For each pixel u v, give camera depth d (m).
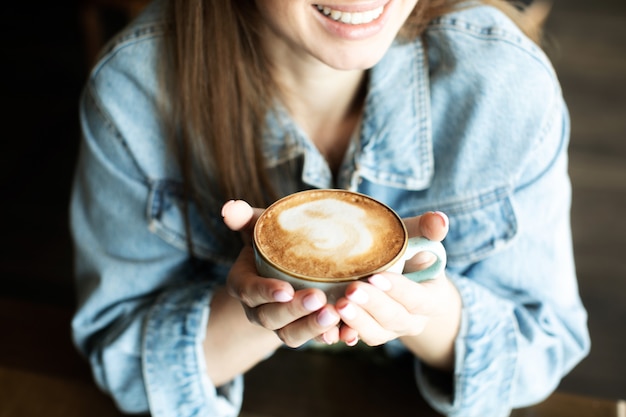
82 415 0.73
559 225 0.79
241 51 0.73
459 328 0.71
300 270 0.51
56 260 1.70
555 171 0.77
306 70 0.74
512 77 0.74
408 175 0.77
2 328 0.85
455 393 0.72
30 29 2.73
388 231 0.54
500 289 0.79
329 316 0.50
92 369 0.78
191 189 0.78
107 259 0.81
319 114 0.80
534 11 1.39
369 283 0.51
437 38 0.77
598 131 2.18
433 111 0.77
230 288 0.57
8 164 2.02
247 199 0.78
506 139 0.75
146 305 0.79
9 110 2.25
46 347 0.83
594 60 2.60
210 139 0.75
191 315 0.73
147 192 0.79
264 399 0.74
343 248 0.53
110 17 2.19
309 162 0.77
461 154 0.76
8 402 0.74
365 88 0.79
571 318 0.80
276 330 0.55
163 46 0.75
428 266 0.58
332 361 0.77
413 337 0.71
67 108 2.27
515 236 0.76
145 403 0.76
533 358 0.75
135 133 0.77
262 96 0.75
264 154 0.77
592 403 0.73
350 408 0.73
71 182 1.95
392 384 0.75
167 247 0.80
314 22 0.63
